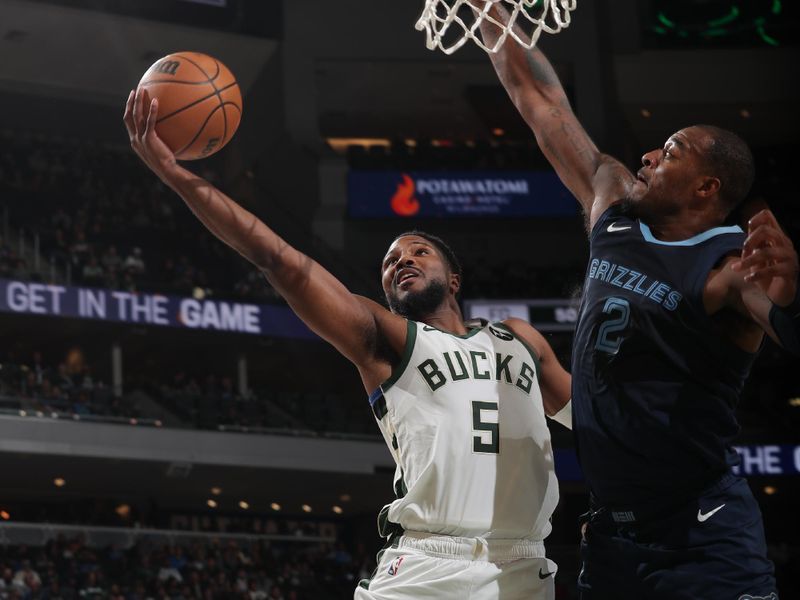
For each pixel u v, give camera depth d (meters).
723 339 2.94
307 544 22.92
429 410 3.34
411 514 3.33
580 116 25.92
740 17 26.77
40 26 23.77
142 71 26.02
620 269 3.10
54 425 20.06
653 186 3.14
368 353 3.38
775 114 27.41
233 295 23.67
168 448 21.09
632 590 3.01
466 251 26.97
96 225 25.12
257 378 26.64
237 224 3.14
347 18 26.09
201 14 24.92
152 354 24.48
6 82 25.84
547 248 27.25
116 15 23.92
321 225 26.11
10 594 17.02
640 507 3.00
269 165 27.03
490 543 3.37
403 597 3.30
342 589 21.33
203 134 3.48
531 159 26.73
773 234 2.54
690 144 3.11
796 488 23.69
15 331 22.42
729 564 2.89
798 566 22.27
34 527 19.08
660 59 26.59
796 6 26.78
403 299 3.60
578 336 3.15
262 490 23.70
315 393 26.64
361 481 23.30
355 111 27.81
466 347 3.46
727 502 2.95
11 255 22.22
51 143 26.64
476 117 28.06
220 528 25.12
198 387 24.11
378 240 26.45
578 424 3.12
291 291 3.23
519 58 3.85
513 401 3.45
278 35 25.66
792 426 23.62
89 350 23.73
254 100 27.34
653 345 2.96
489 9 3.83
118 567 19.14
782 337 2.61
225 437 21.70
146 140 3.16
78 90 26.42
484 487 3.34
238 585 19.66
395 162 26.38
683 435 2.91
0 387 20.77
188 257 25.67
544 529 3.50
